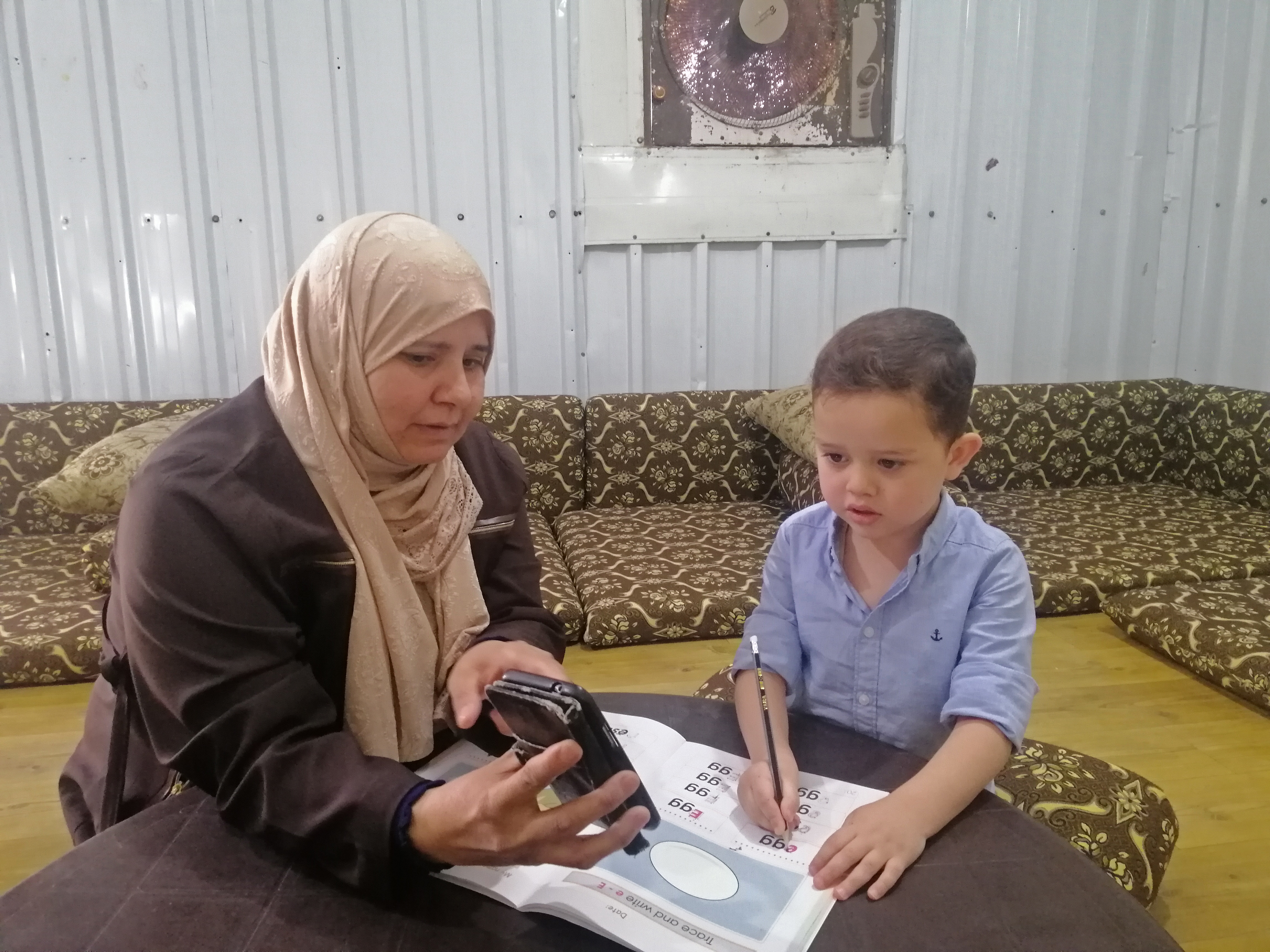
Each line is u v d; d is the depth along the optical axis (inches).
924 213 124.1
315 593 35.6
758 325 123.5
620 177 116.2
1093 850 43.9
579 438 115.3
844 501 36.1
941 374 34.2
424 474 40.1
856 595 41.3
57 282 106.9
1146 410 127.6
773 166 119.0
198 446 34.4
